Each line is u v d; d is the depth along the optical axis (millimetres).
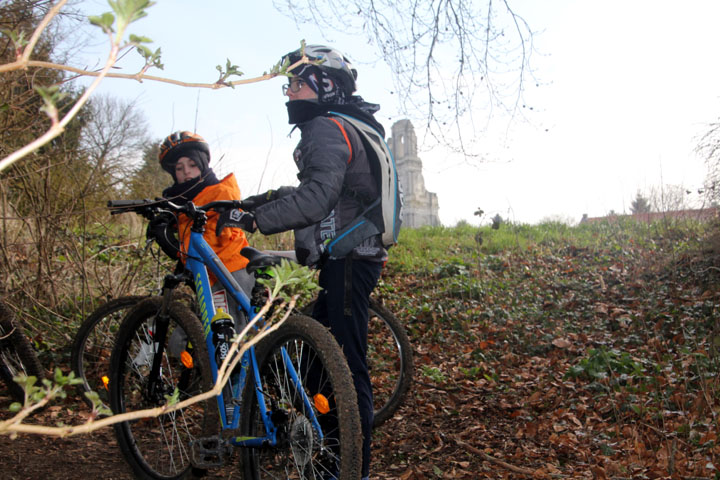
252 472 2570
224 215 2697
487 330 6395
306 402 2414
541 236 11172
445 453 3627
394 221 2688
